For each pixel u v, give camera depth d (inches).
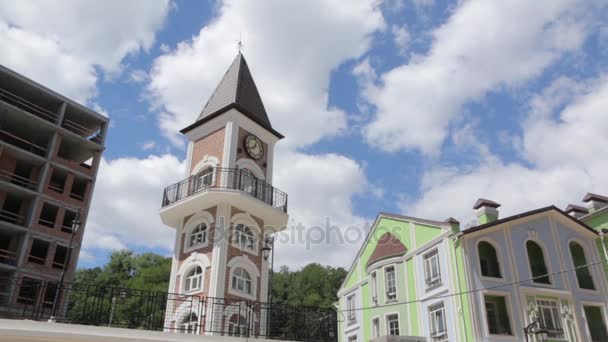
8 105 1508.4
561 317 1011.3
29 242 1425.9
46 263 1434.5
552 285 1041.5
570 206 1305.4
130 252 2348.7
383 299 1171.9
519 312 970.1
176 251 823.7
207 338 585.9
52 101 1681.8
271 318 678.5
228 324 713.0
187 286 779.4
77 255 1518.2
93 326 524.1
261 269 818.2
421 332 1049.5
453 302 987.3
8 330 475.2
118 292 593.9
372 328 1195.9
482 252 1032.2
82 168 1664.6
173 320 745.0
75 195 1605.6
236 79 974.4
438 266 1059.9
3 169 1503.4
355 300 1343.5
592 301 1064.2
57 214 1528.1
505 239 1050.7
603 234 1158.3
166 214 852.6
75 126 1753.2
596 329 1064.2
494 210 1137.4
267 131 944.9
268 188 868.0
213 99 984.9
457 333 958.4
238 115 898.7
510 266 1019.9
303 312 700.0
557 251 1091.3
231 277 756.0
